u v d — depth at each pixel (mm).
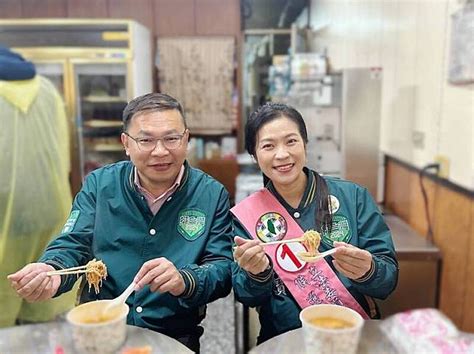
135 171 1280
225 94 4391
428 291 2064
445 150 2053
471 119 1808
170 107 1198
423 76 2303
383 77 2883
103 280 1237
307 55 3156
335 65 3893
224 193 1336
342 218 1233
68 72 3424
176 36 4383
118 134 3686
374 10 3004
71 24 3387
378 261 1117
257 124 1196
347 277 1112
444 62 2062
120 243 1250
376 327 959
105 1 4301
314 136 2723
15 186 1950
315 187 1248
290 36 4594
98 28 3396
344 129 2658
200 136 4527
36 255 2041
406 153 2533
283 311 1164
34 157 2021
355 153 2689
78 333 857
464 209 1852
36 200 2023
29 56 3396
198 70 4359
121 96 3600
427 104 2256
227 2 4352
